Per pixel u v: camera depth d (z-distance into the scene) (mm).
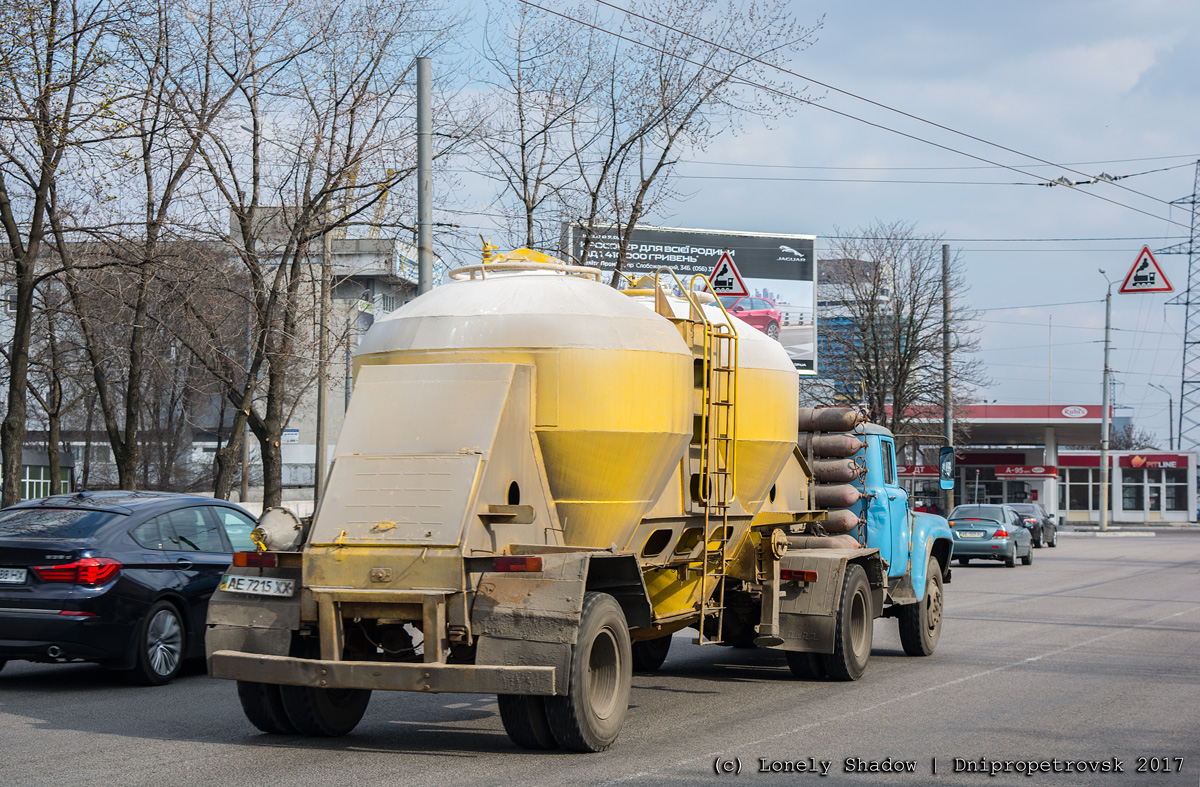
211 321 25453
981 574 33531
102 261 23688
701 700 11562
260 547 9055
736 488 11922
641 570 9805
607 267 39062
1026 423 73812
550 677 8094
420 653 9547
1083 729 9828
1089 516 93875
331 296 28766
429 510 8492
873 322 51719
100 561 12000
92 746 9039
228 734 9602
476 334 9570
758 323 42531
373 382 9398
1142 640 16656
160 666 12602
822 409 14516
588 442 9383
